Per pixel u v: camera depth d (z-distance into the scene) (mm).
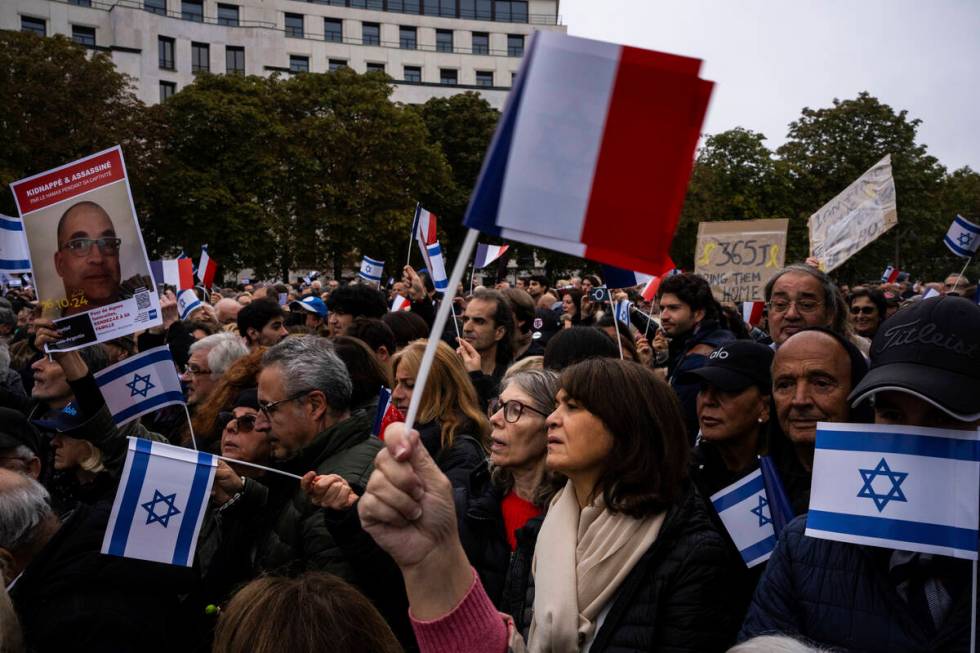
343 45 60500
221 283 37875
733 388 2883
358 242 37375
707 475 3057
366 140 37906
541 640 2141
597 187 1407
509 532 2828
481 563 2797
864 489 1847
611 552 2156
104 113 32094
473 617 1538
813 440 2545
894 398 1905
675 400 2307
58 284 3285
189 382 4797
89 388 3359
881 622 1810
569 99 1422
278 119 37031
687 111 1397
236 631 1642
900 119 39875
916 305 1903
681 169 1396
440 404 3584
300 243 36344
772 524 2562
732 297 7738
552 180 1412
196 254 34750
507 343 5473
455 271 1364
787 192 41344
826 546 1964
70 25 49219
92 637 2432
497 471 2904
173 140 35250
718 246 7852
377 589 2574
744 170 42625
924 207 39438
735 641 2158
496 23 64250
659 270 1399
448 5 63562
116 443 3395
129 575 2543
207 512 3201
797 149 42125
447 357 3672
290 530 2869
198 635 2930
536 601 2211
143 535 2643
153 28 50500
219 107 35062
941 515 1755
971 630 1685
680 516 2193
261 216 34781
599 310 9961
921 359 1806
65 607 2445
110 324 3285
